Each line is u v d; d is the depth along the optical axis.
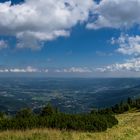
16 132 25.20
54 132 25.50
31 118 30.25
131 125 35.94
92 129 29.88
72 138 24.36
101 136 26.61
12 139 23.02
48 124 29.14
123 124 37.34
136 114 54.72
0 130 27.33
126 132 29.97
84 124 30.11
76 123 29.80
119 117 51.97
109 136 26.98
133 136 28.16
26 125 28.41
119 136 27.48
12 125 28.28
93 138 25.47
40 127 28.17
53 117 30.75
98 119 31.89
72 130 28.36
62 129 27.89
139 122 38.72
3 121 29.16
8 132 25.17
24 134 24.45
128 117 49.38
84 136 26.00
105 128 31.08
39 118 30.30
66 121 30.19
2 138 23.28
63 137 24.22
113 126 35.00
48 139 23.00
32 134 24.48
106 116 37.03
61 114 33.25
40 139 22.94
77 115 32.97
